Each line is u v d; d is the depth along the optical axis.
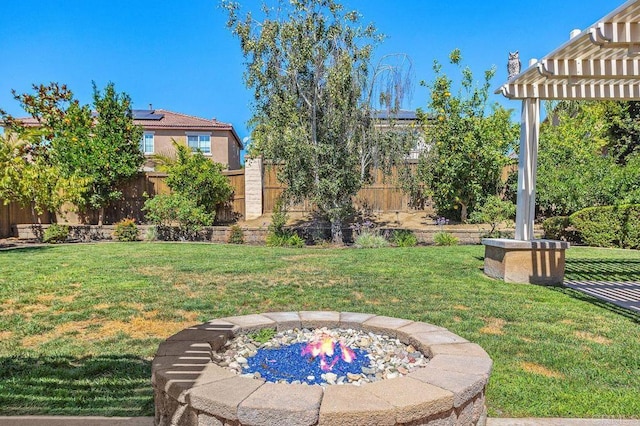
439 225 14.12
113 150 15.23
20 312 4.92
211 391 2.15
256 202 15.80
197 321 4.62
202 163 15.51
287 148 11.12
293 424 1.96
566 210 13.02
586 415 2.71
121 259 9.09
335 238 12.66
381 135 11.73
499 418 2.67
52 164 14.87
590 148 14.18
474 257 9.22
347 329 3.60
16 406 2.76
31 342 3.96
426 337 3.15
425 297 5.64
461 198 13.84
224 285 6.37
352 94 11.31
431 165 13.70
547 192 12.78
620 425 2.58
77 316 4.73
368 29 11.44
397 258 9.12
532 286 6.42
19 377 3.18
